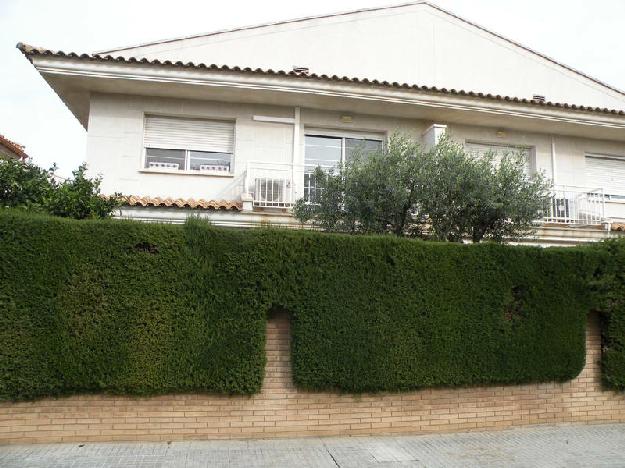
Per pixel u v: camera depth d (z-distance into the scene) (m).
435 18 13.25
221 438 6.14
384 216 7.68
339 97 10.48
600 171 12.70
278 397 6.33
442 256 6.79
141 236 6.00
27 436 5.76
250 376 6.10
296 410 6.35
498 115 11.25
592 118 11.61
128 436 5.95
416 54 12.97
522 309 7.03
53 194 7.14
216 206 9.63
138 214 9.37
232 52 11.92
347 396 6.49
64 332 5.70
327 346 6.29
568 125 11.75
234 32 11.98
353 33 12.65
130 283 5.92
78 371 5.70
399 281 6.59
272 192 9.91
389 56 12.78
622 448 6.22
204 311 6.07
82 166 7.91
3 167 7.16
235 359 6.09
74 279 5.79
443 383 6.62
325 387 6.33
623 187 12.78
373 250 6.57
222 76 9.93
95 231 5.92
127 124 10.36
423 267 6.70
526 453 5.98
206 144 10.75
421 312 6.61
